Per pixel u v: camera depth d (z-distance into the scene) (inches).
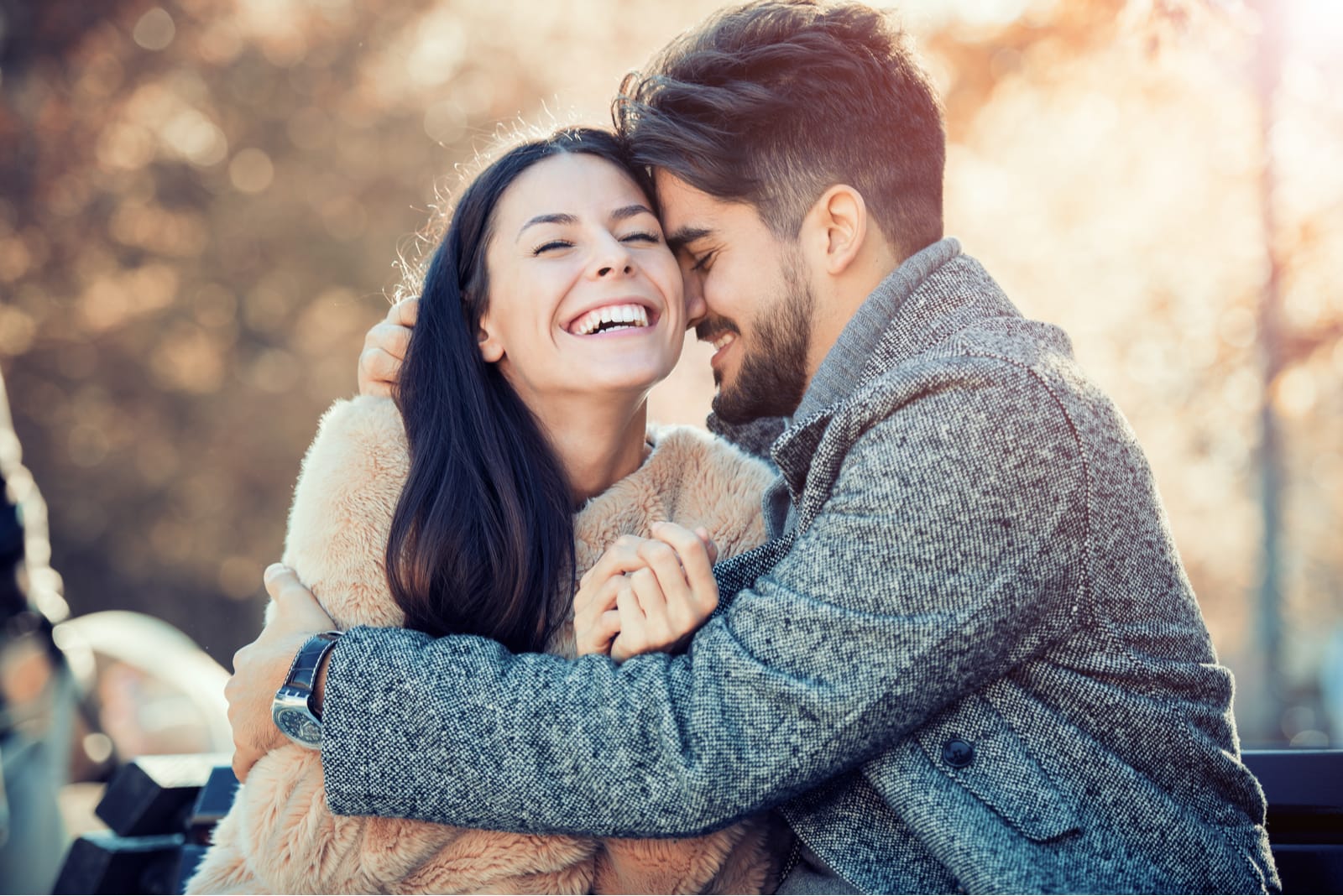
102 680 165.8
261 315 692.7
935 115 104.2
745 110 99.9
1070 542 84.3
